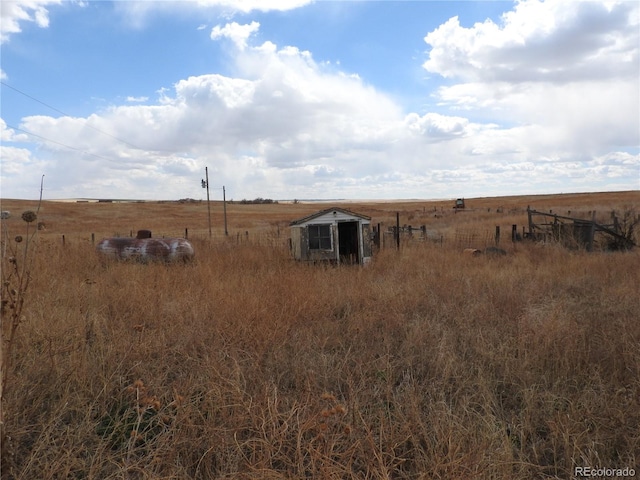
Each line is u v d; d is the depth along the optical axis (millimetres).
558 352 5293
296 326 6594
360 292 8789
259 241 19484
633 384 4547
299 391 4418
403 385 4879
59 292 7742
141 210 91438
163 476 3219
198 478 3301
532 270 12172
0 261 3324
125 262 12117
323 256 14094
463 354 5594
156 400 3875
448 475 3064
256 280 9867
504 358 5293
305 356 5434
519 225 34156
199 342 5684
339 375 4906
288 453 3502
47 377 4418
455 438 3559
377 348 5887
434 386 4766
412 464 3477
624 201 64125
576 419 3971
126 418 3953
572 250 17781
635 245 18500
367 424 3795
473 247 19391
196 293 8008
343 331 6625
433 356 5473
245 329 5918
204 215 83438
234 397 4051
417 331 6281
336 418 3773
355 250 17000
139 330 5828
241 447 3494
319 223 14141
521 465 3352
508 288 9234
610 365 5148
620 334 5973
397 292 8672
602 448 3656
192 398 4320
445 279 10250
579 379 4871
